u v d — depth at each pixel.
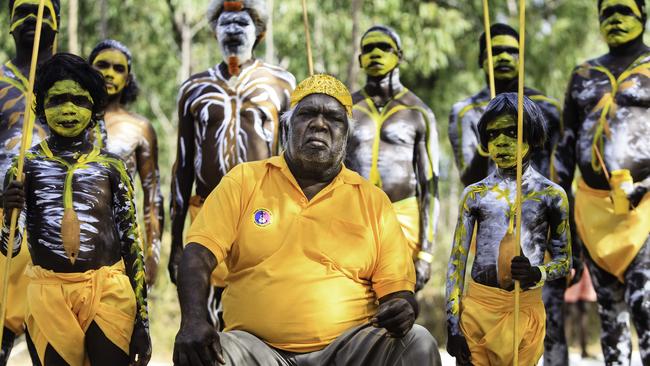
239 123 7.63
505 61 8.05
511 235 6.06
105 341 5.79
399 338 5.07
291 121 5.39
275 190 5.37
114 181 6.00
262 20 7.87
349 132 5.49
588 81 8.02
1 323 5.65
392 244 5.41
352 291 5.28
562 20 19.17
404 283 5.34
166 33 20.48
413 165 8.05
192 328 4.86
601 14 8.03
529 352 5.98
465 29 20.44
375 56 8.00
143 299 5.98
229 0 7.79
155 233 8.51
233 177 5.40
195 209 7.72
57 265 5.84
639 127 7.82
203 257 5.18
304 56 19.61
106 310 5.81
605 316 7.92
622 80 7.90
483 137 6.21
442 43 18.91
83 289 5.81
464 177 8.12
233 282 5.34
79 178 5.91
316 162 5.29
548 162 8.05
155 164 8.58
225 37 7.73
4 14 19.34
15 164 5.92
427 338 5.07
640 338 7.64
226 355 4.97
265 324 5.20
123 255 6.01
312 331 5.18
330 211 5.33
